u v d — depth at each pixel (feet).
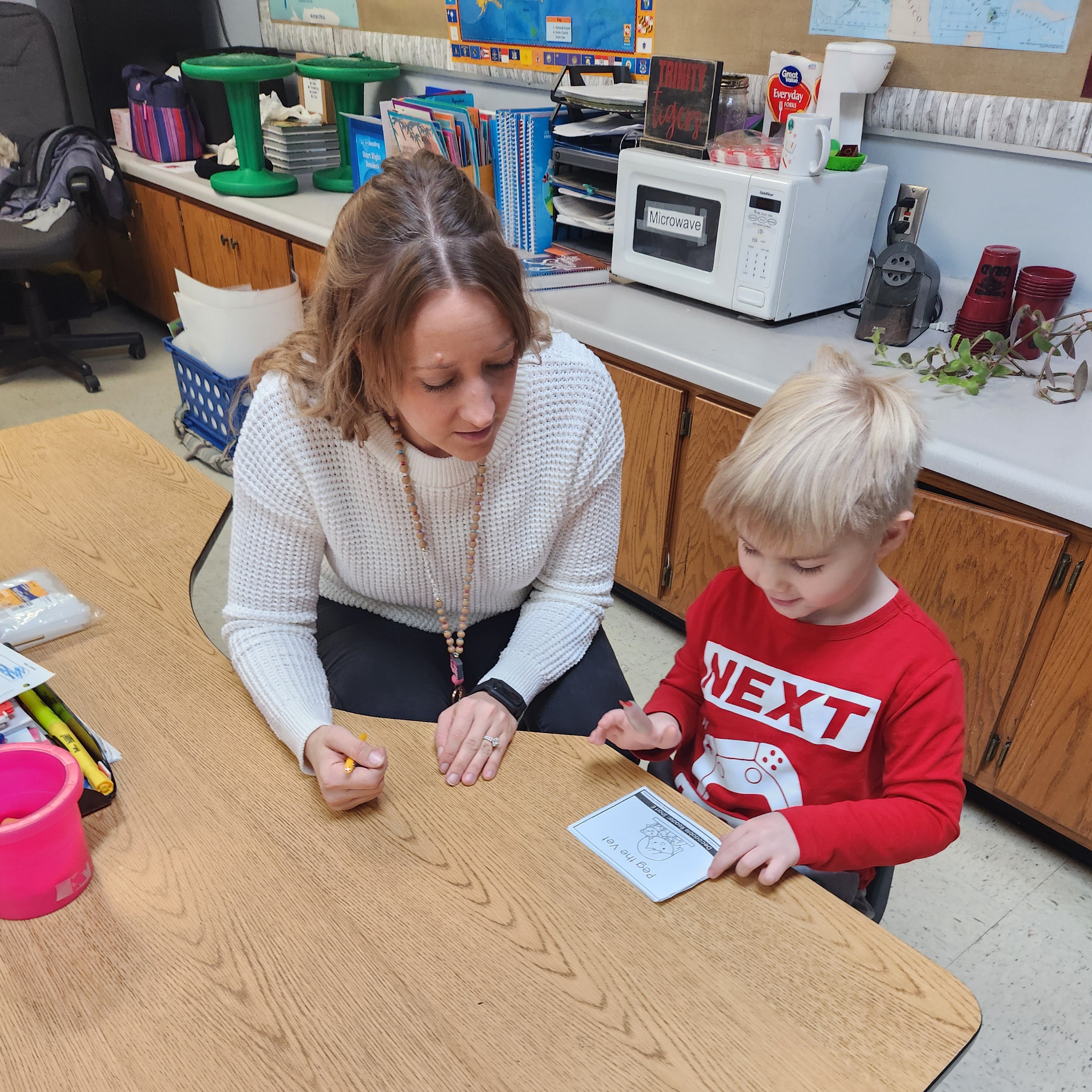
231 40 13.34
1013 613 4.90
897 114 6.39
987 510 4.82
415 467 3.44
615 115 7.75
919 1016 2.20
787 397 2.92
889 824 2.75
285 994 2.23
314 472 3.43
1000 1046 4.47
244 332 8.80
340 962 2.31
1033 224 6.06
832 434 2.74
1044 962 4.92
